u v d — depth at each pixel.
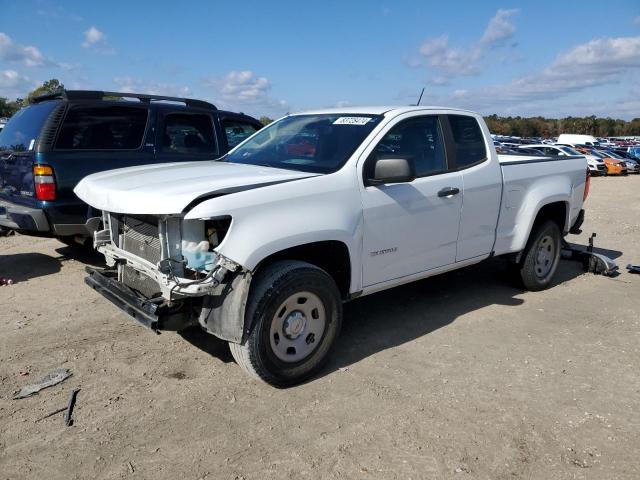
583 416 3.48
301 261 3.75
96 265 6.59
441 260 4.80
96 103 6.18
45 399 3.53
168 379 3.84
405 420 3.37
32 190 5.80
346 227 3.87
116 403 3.51
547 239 6.05
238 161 4.78
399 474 2.86
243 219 3.35
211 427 3.26
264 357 3.53
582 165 6.50
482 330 4.90
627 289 6.39
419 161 4.60
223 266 3.31
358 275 4.09
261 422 3.32
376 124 4.36
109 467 2.88
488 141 5.27
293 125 4.96
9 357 4.11
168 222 3.44
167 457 2.97
